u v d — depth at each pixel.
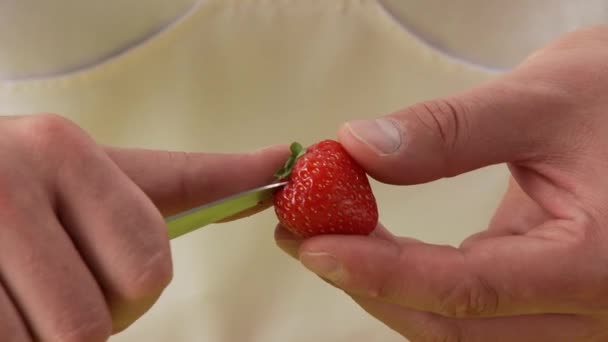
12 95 0.46
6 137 0.28
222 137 0.47
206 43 0.45
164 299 0.46
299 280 0.46
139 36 0.45
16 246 0.27
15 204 0.27
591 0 0.45
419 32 0.46
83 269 0.27
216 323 0.46
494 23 0.45
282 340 0.46
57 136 0.28
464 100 0.33
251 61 0.46
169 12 0.45
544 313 0.34
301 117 0.47
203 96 0.46
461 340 0.34
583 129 0.33
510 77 0.34
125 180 0.28
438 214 0.47
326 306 0.46
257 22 0.45
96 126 0.47
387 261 0.32
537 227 0.34
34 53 0.44
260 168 0.34
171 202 0.34
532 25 0.46
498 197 0.47
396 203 0.47
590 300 0.33
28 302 0.27
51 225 0.27
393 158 0.32
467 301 0.32
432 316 0.34
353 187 0.32
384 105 0.47
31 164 0.28
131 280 0.28
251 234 0.46
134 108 0.47
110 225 0.28
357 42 0.46
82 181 0.28
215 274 0.47
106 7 0.44
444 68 0.47
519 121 0.33
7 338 0.27
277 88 0.46
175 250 0.47
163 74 0.46
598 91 0.34
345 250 0.32
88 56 0.45
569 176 0.33
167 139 0.47
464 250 0.32
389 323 0.35
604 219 0.32
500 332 0.34
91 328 0.27
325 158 0.32
